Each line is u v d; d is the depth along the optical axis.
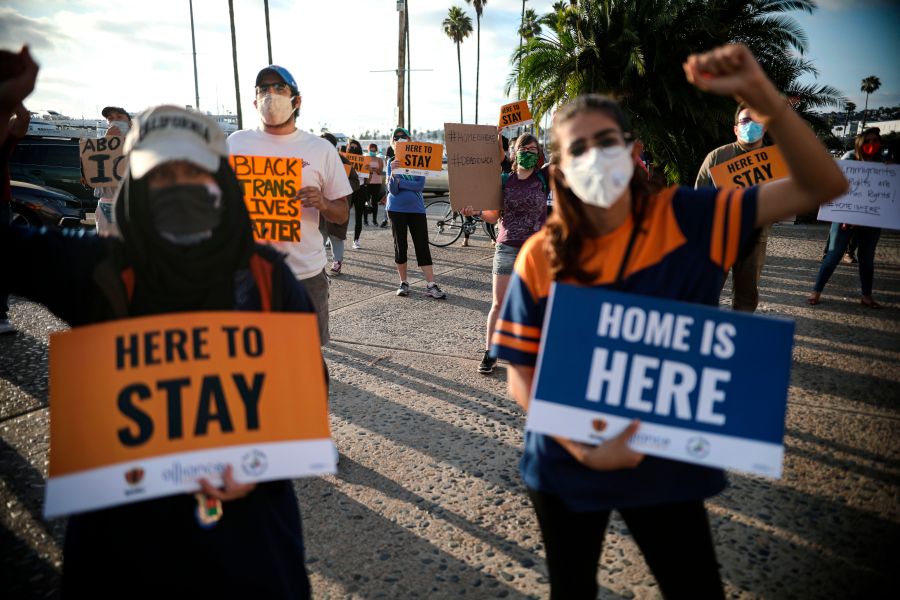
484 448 3.27
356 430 3.47
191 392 1.23
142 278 1.24
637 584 2.24
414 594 2.21
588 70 13.92
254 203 2.98
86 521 1.24
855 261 8.03
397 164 6.30
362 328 5.44
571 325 1.34
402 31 22.67
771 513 2.64
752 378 1.30
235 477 1.22
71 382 1.19
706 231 1.34
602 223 1.42
